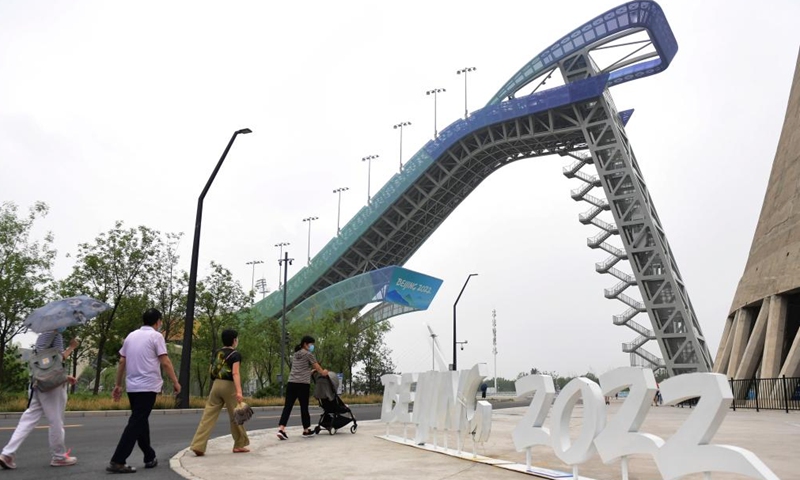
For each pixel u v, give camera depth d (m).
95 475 7.12
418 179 82.38
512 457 8.91
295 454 9.05
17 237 33.00
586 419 6.26
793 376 28.94
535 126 78.56
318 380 12.66
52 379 7.70
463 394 8.86
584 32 73.88
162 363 7.70
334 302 65.69
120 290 38.41
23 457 8.64
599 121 73.88
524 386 7.64
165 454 9.46
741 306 39.12
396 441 11.02
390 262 95.81
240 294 42.88
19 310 32.62
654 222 71.38
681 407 36.03
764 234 37.66
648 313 70.19
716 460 4.73
